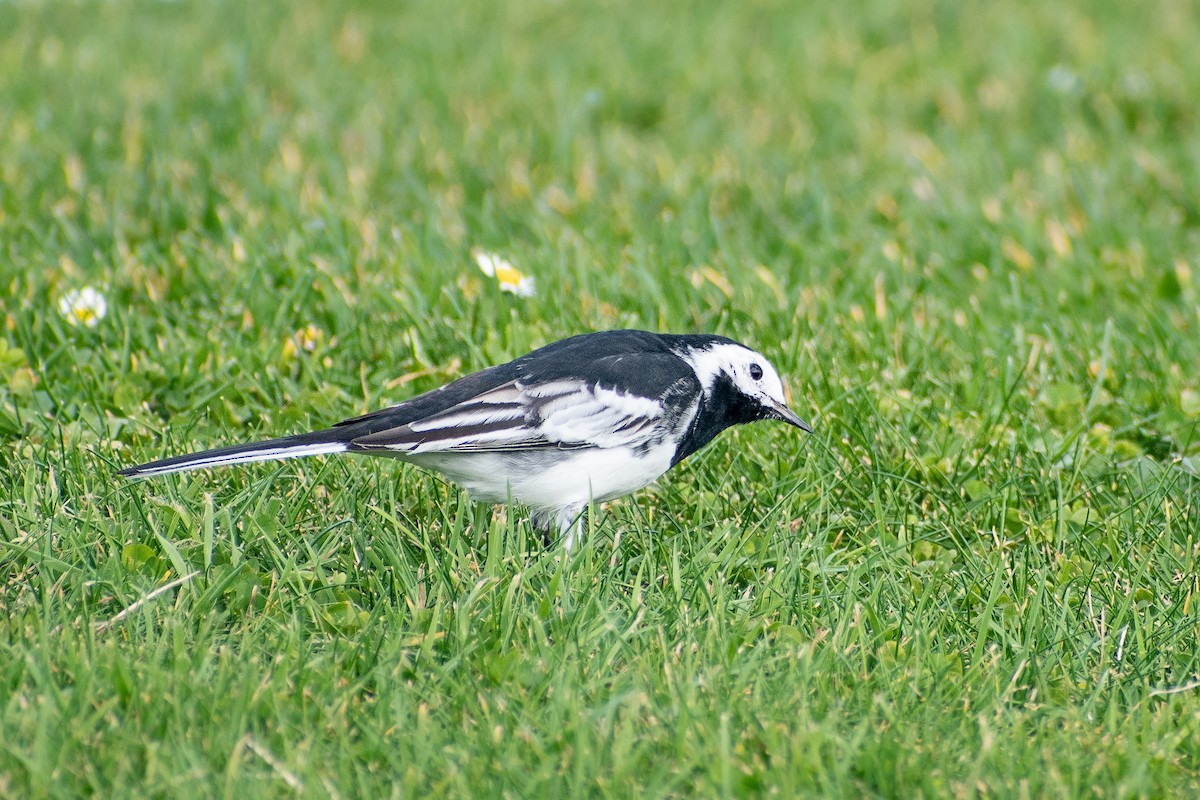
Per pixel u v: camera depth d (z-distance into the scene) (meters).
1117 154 17.92
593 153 17.86
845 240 15.59
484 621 8.02
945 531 9.80
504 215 15.82
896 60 21.66
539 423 9.12
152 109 18.28
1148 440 11.34
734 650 7.88
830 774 6.88
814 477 10.30
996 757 7.00
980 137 18.61
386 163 17.08
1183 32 23.12
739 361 9.99
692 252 14.81
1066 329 13.06
